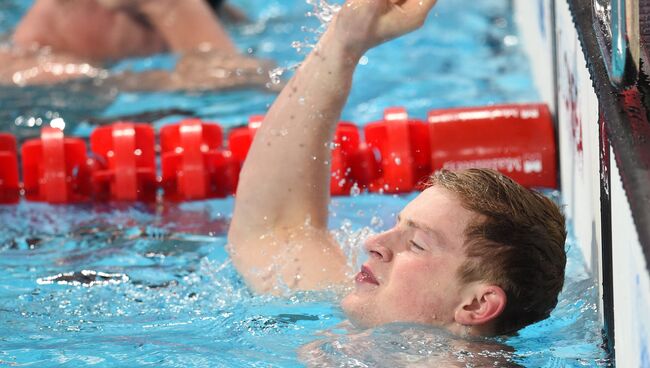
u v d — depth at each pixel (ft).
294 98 23.31
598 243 20.71
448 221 19.02
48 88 42.78
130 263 25.89
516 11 53.36
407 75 44.91
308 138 23.27
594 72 18.97
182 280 24.27
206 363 18.90
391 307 19.39
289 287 22.52
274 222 23.58
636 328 15.08
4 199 32.09
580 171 24.44
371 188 31.71
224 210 30.73
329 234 23.99
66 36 46.85
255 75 44.34
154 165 32.71
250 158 23.81
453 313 19.02
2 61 45.68
